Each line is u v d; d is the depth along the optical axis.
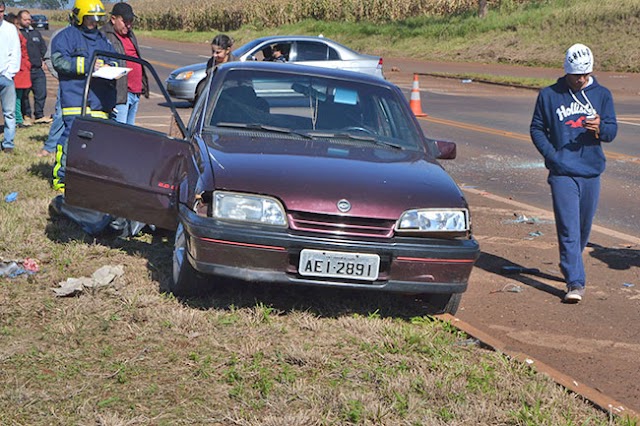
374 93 6.44
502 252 7.38
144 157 5.86
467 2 42.16
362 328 5.00
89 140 5.89
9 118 10.95
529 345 5.14
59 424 3.71
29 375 4.18
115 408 3.88
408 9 44.47
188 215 5.06
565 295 6.09
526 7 38.72
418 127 6.33
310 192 4.98
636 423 3.95
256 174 5.08
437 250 5.01
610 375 4.71
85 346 4.56
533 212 9.01
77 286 5.39
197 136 5.80
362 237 4.96
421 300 5.70
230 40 10.62
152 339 4.70
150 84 22.44
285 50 16.94
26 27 14.25
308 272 4.90
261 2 52.31
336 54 17.05
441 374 4.38
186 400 3.99
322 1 48.16
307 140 5.83
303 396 4.04
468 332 5.08
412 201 5.08
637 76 28.30
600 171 6.06
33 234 6.74
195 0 61.56
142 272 5.93
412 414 3.92
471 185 10.67
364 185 5.11
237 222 4.95
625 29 32.34
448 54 35.66
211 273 4.96
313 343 4.77
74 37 7.77
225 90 6.23
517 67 31.81
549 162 6.10
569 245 6.02
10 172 9.53
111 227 6.76
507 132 15.80
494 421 3.92
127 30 9.27
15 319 4.91
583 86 6.01
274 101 6.21
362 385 4.26
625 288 6.43
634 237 8.18
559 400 4.14
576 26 33.94
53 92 20.44
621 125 17.27
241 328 4.92
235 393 4.05
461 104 20.75
